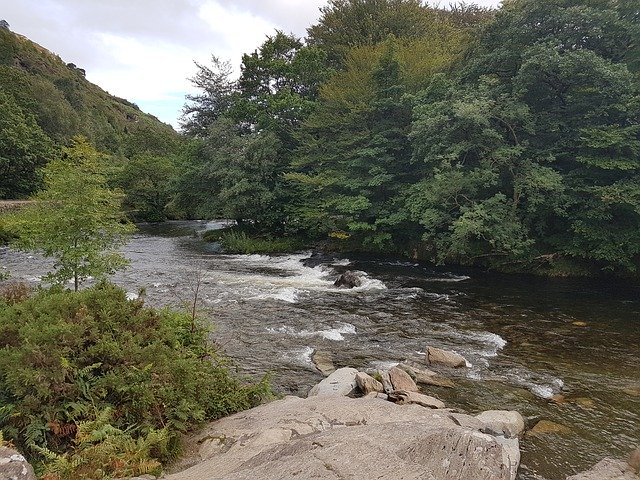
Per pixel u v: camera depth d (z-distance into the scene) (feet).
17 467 10.02
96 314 17.16
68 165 30.91
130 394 14.87
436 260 68.69
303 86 108.78
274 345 31.07
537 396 23.36
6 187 122.62
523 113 54.03
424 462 11.55
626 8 54.34
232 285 50.85
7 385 13.80
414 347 31.22
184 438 15.23
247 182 86.43
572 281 54.54
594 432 19.45
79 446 12.43
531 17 57.31
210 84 141.59
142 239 97.45
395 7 122.93
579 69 51.01
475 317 39.04
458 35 108.27
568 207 55.77
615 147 49.93
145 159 151.53
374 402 18.28
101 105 378.32
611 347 31.45
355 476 9.64
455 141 59.26
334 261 68.90
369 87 82.64
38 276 52.60
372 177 73.77
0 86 152.87
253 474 10.06
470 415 19.69
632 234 50.93
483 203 55.62
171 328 19.62
